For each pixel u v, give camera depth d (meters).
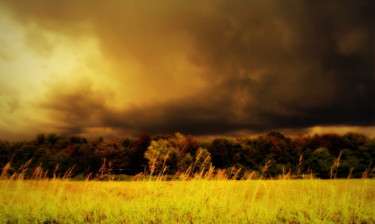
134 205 7.24
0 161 41.84
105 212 7.22
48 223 6.80
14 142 47.06
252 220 6.93
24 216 6.96
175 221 6.59
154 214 6.86
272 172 46.34
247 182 8.88
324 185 9.48
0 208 7.12
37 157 44.12
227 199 7.75
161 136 57.69
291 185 9.49
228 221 6.76
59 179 9.62
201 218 6.68
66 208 7.53
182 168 31.28
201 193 7.97
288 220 7.00
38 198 7.81
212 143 56.09
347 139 57.34
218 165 52.88
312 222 6.74
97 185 9.41
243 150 52.34
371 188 10.30
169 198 7.71
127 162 53.16
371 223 6.68
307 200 7.70
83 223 6.73
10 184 9.10
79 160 46.09
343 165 43.12
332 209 7.18
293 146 57.94
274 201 8.09
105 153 51.91
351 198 7.96
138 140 56.41
